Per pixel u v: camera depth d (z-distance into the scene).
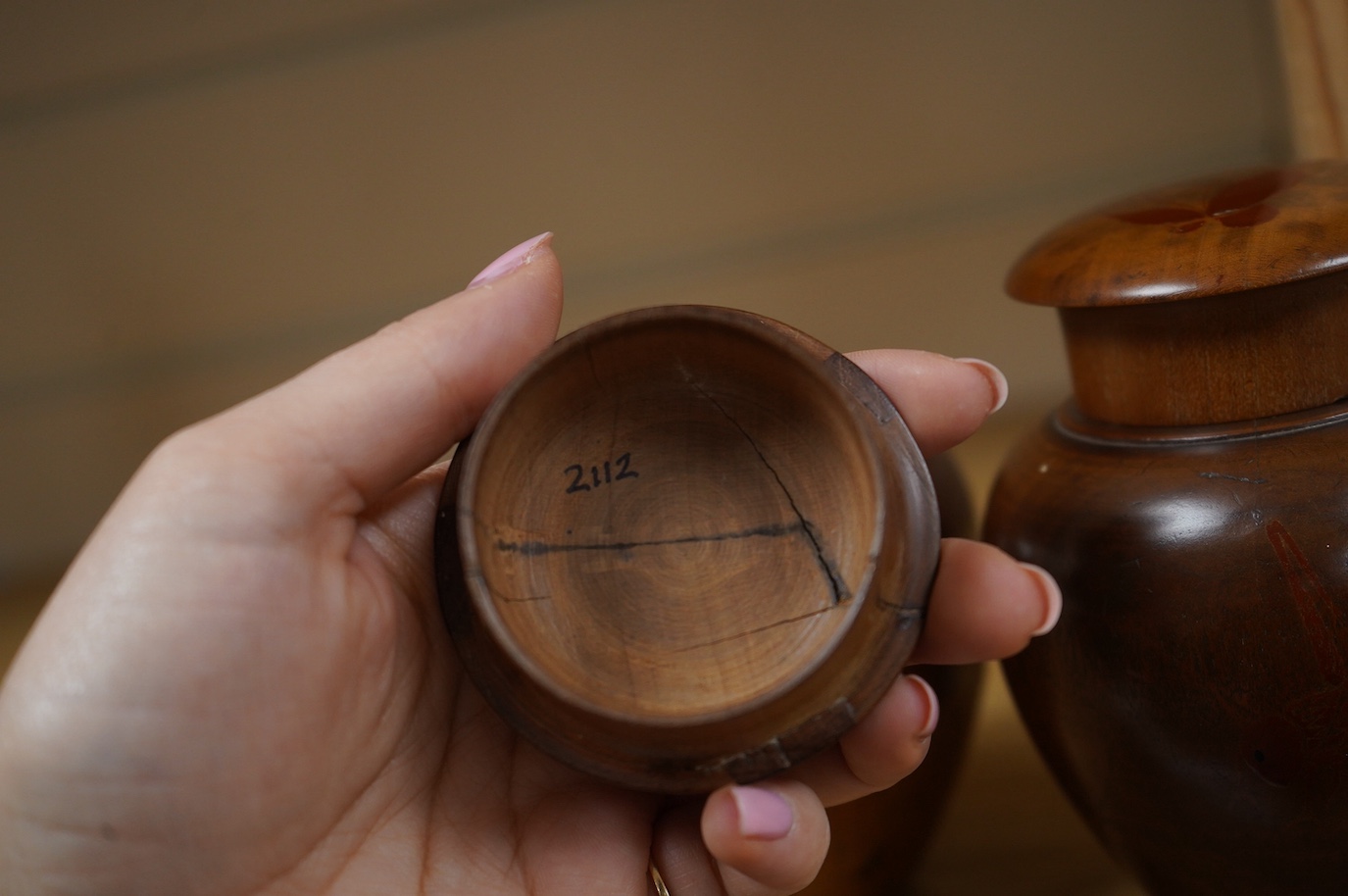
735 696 0.26
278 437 0.27
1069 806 0.36
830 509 0.26
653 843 0.30
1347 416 0.29
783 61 0.48
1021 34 0.47
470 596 0.25
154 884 0.27
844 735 0.27
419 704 0.30
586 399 0.27
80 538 0.55
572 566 0.27
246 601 0.27
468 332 0.29
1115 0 0.47
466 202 0.50
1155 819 0.30
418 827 0.29
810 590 0.26
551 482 0.27
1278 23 0.38
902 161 0.49
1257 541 0.28
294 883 0.28
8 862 0.27
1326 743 0.28
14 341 0.52
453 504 0.28
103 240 0.51
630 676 0.26
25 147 0.49
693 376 0.27
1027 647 0.31
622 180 0.50
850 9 0.47
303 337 0.52
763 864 0.26
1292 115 0.39
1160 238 0.29
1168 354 0.29
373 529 0.30
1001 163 0.49
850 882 0.33
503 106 0.49
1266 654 0.28
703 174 0.50
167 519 0.27
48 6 0.47
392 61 0.48
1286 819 0.28
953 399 0.30
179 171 0.50
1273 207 0.29
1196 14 0.46
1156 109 0.48
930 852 0.36
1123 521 0.29
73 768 0.26
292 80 0.48
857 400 0.28
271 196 0.50
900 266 0.51
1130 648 0.29
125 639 0.26
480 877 0.29
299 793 0.28
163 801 0.27
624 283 0.52
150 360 0.53
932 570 0.27
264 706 0.27
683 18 0.48
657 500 0.27
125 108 0.49
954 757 0.33
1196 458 0.29
